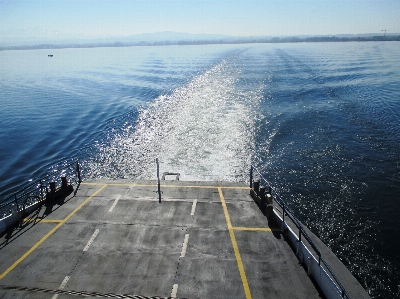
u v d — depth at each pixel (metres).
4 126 42.34
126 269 12.26
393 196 24.03
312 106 48.50
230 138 35.50
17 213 15.45
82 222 15.30
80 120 44.41
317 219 21.59
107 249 13.38
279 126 39.28
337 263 13.85
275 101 52.53
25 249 13.37
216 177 26.34
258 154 31.36
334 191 24.83
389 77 73.44
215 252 13.22
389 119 41.22
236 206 16.73
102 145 34.47
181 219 15.55
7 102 57.62
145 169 28.09
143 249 13.39
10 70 116.25
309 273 11.91
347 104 48.84
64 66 127.75
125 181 19.64
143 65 123.12
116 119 44.16
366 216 21.81
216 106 50.03
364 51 164.25
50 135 38.28
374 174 27.23
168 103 53.19
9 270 12.17
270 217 15.56
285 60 123.06
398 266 17.56
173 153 31.45
